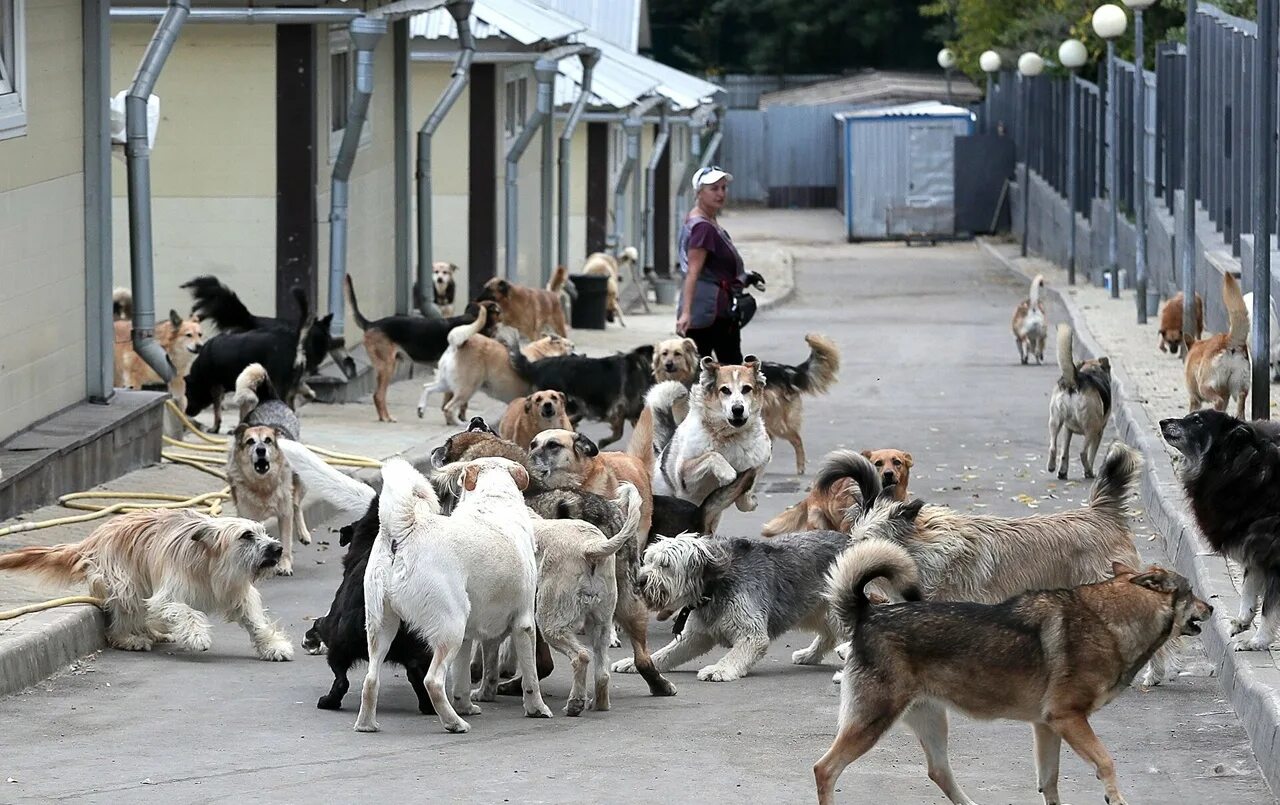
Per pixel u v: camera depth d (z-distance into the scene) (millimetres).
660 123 39125
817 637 9961
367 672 8500
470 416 18625
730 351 14734
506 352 17625
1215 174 29156
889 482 11094
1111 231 34906
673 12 86312
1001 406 21094
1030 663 6637
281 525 11898
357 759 7504
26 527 11352
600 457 10672
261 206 20031
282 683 9109
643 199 41969
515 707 8695
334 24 20422
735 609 9344
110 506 12250
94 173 14180
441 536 7910
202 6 19594
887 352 28391
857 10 82062
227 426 16984
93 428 13266
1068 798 6992
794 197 73000
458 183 28703
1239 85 25250
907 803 6910
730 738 7988
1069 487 15398
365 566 8484
